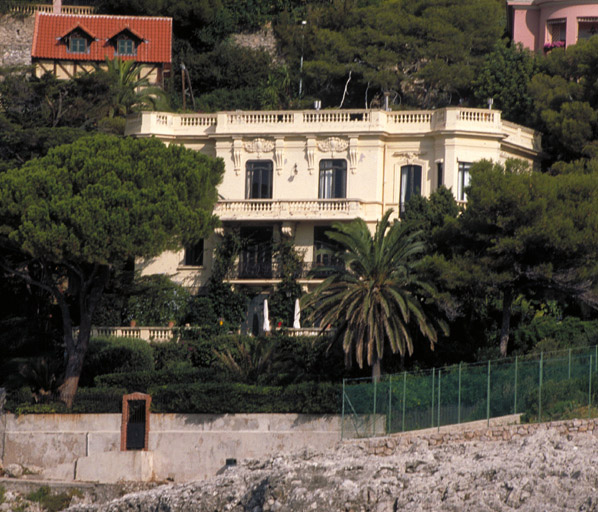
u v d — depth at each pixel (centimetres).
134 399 15325
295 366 16125
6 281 18538
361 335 14688
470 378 14088
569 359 13912
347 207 18788
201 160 16788
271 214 18850
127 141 16475
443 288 15612
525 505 10081
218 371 16075
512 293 15812
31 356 17262
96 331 17575
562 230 15312
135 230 15150
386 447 13438
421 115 19350
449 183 18825
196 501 11719
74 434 15412
